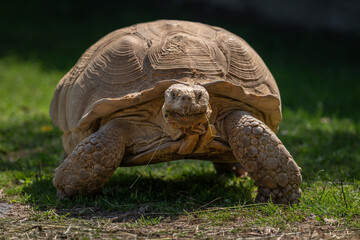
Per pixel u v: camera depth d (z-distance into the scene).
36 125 28.42
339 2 57.44
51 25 55.31
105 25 55.69
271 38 54.94
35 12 58.69
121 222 13.06
